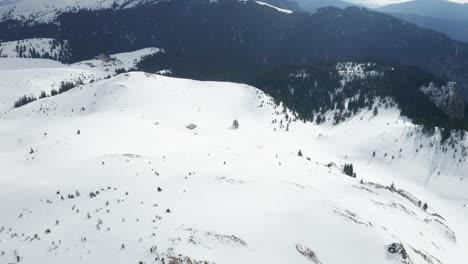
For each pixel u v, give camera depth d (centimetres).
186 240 3728
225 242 3788
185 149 9862
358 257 4378
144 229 3950
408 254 5150
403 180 14338
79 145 9119
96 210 4534
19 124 14025
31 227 4259
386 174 14688
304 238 4306
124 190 5238
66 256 3556
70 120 12875
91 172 6300
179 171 6322
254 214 4531
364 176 13525
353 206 6431
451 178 14300
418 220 7569
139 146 9762
